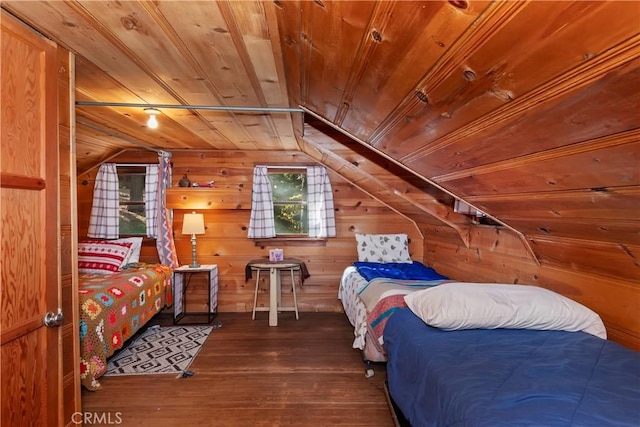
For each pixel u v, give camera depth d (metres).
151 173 4.57
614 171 1.16
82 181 4.53
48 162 1.47
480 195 2.17
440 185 2.45
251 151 4.62
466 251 3.45
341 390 2.64
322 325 4.16
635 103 0.84
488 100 1.14
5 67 1.27
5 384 1.27
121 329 3.15
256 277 4.65
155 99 2.41
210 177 4.62
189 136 3.71
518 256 2.59
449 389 1.33
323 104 2.11
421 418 1.53
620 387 1.27
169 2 1.25
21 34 1.35
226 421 2.26
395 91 1.42
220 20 1.37
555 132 1.13
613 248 1.69
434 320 1.92
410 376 1.76
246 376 2.86
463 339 1.79
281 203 4.81
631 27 0.66
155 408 2.40
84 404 2.45
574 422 1.06
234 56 1.71
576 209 1.58
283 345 3.53
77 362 1.74
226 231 4.70
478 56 0.96
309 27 1.26
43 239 1.44
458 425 1.18
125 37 1.52
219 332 3.92
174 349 3.43
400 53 1.13
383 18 0.99
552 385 1.28
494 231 2.90
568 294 2.15
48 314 1.46
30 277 1.38
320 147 3.28
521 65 0.91
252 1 1.23
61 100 1.63
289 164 4.64
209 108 2.47
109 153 4.43
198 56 1.71
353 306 3.51
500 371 1.41
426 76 1.19
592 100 0.90
